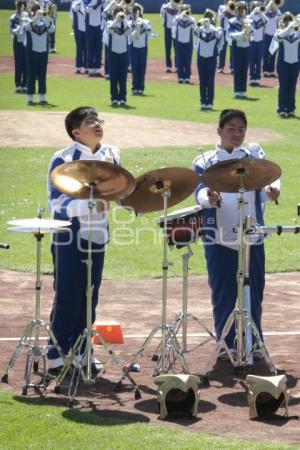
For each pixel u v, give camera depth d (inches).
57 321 1056.2
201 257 1589.6
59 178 962.1
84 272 1046.4
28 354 999.6
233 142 1086.4
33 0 3376.0
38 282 1007.0
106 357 1105.4
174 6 3998.5
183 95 3358.8
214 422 911.7
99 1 3789.4
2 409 932.0
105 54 3676.2
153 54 4591.5
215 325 1104.2
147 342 1015.0
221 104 3139.8
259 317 1100.5
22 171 2171.5
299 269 1533.0
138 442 847.7
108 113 2866.6
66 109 2935.5
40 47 2992.1
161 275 1486.2
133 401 967.6
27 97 3056.1
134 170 2158.0
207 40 2965.1
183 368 1011.3
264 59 3971.5
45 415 917.8
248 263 1057.5
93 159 1040.8
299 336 1193.4
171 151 2365.9
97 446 839.7
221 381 1036.5
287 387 1009.5
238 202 1032.2
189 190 1035.3
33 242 1663.4
